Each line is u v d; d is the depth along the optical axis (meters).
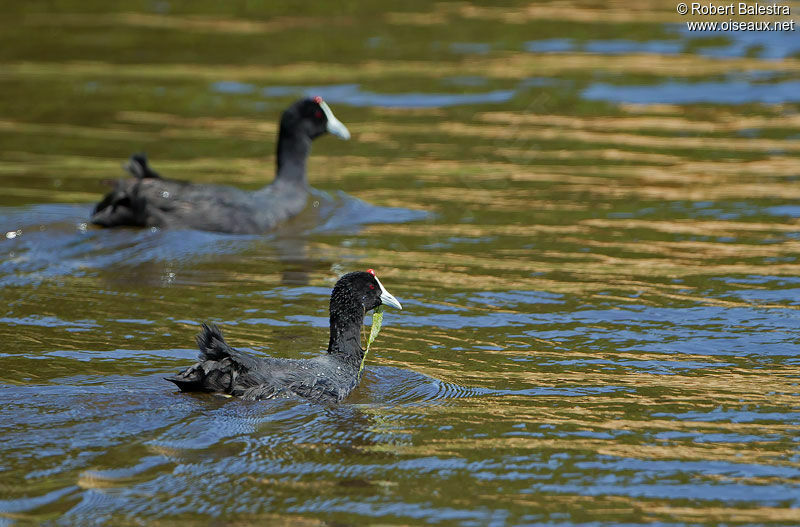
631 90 27.05
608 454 9.70
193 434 9.62
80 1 36.59
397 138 23.62
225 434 9.68
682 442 10.02
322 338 13.02
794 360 12.46
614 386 11.56
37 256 16.06
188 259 16.31
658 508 8.65
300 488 8.77
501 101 26.30
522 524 8.31
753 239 17.36
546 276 15.63
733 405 11.03
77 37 31.75
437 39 31.72
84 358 11.82
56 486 8.55
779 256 16.48
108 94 26.44
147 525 8.05
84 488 8.54
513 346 12.88
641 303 14.46
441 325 13.62
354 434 9.95
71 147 22.45
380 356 12.47
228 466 9.06
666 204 19.31
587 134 23.94
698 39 31.97
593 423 10.46
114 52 30.12
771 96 26.56
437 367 12.12
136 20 33.97
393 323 13.68
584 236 17.61
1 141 22.66
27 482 8.60
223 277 15.54
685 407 10.95
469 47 30.91
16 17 34.03
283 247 17.16
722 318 13.89
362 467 9.23
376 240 17.59
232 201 18.14
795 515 8.58
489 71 28.66
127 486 8.62
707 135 23.84
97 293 14.53
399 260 16.48
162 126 24.20
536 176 21.09
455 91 27.02
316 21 34.06
